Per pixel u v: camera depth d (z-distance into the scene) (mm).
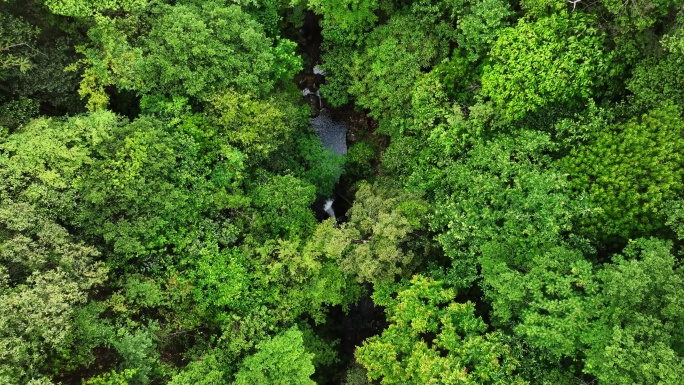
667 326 14117
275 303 21344
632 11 17328
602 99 19750
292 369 19234
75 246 17562
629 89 18188
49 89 20766
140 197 19031
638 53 18219
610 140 17234
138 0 20281
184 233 20734
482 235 19125
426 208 20516
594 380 16594
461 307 18703
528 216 18219
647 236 16953
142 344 17672
